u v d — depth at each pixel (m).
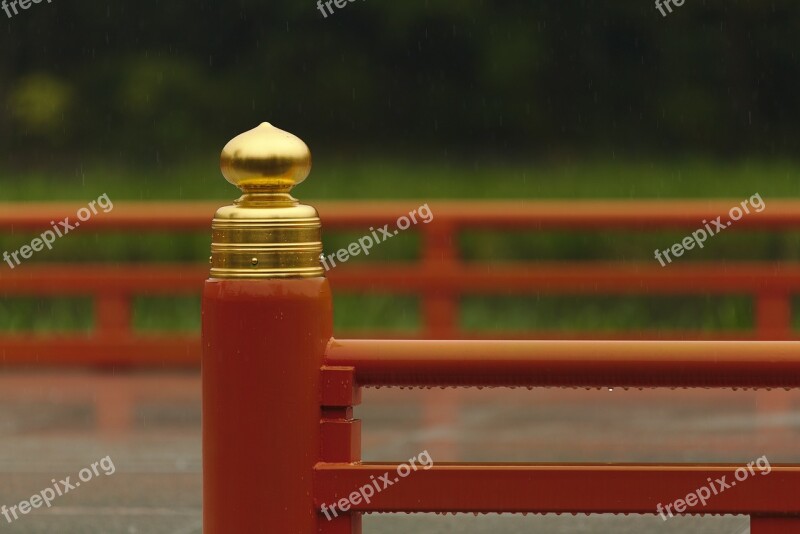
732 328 51.31
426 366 10.95
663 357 10.84
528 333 42.44
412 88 112.50
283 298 10.72
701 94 111.00
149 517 23.58
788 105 111.00
